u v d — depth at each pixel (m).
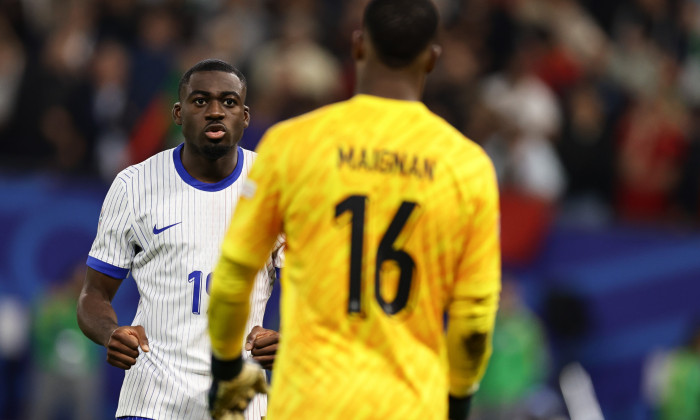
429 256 11.02
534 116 38.78
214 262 15.02
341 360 10.80
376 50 11.27
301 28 39.84
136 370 15.02
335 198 10.92
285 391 10.96
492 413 33.19
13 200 34.50
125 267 15.21
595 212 39.66
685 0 46.38
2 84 38.06
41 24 40.50
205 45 39.97
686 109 44.00
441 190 11.01
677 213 40.72
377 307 10.85
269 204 11.12
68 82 37.97
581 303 36.41
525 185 37.66
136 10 40.28
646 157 40.66
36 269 34.47
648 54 44.94
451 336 11.27
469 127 38.94
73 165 37.25
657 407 36.34
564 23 43.69
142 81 38.41
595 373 36.38
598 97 42.25
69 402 33.84
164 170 15.25
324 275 10.90
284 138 11.14
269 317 32.44
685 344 36.78
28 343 34.12
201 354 14.89
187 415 14.80
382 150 11.02
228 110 14.94
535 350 34.41
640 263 36.97
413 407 10.84
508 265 36.25
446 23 43.41
